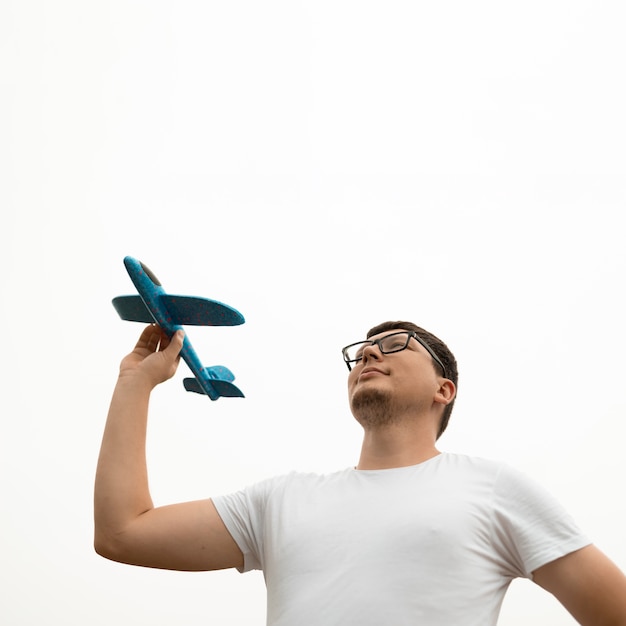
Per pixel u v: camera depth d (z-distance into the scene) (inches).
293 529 72.8
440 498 71.1
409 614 63.2
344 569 66.9
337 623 63.7
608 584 64.6
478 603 65.7
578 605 65.2
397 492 73.4
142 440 80.0
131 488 76.7
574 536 67.3
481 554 68.0
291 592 68.1
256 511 78.5
